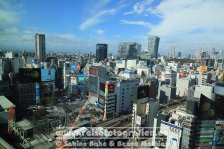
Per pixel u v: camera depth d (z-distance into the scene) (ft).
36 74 458.91
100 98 409.90
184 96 605.73
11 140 294.25
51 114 401.70
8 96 460.96
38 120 360.07
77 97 547.49
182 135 239.50
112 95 396.37
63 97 538.47
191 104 249.75
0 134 304.30
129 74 604.49
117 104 409.49
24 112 411.54
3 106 332.19
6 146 239.91
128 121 382.83
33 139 291.38
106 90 387.75
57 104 479.00
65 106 464.65
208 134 249.34
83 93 577.84
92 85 467.11
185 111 275.18
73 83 573.33
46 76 495.82
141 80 550.77
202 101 239.50
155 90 502.38
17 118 374.02
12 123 317.22
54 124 344.28
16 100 451.94
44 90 494.18
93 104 464.24
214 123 249.75
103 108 397.19
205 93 437.17
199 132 246.88
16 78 537.65
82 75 590.96
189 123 244.01
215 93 407.85
